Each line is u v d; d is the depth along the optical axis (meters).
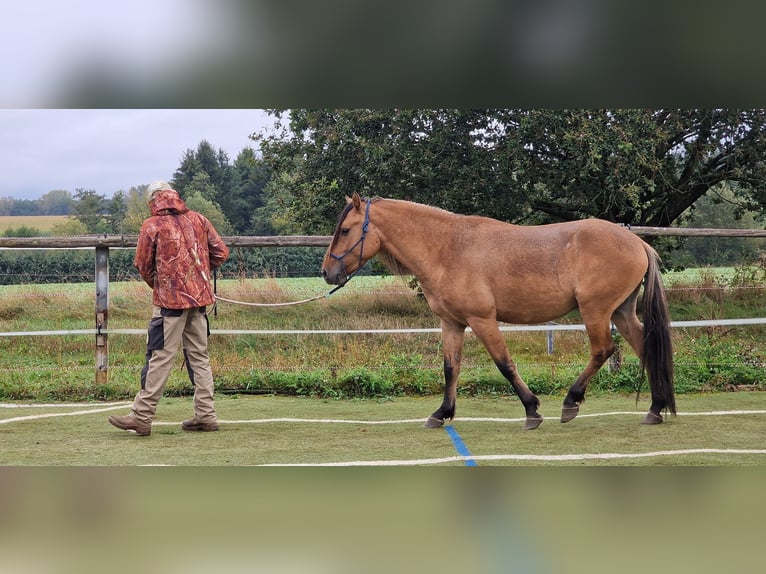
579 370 10.39
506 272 7.12
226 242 9.95
